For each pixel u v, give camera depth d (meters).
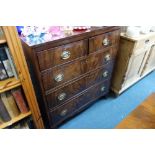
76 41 1.05
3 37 0.77
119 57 1.61
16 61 0.84
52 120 1.32
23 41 0.91
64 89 1.22
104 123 1.56
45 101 1.15
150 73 2.32
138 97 1.88
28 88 0.99
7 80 0.92
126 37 1.45
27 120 1.19
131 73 1.77
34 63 0.93
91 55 1.23
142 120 0.76
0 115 1.00
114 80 1.80
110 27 1.21
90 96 1.56
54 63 1.01
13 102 1.02
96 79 1.48
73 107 1.44
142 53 1.66
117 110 1.70
